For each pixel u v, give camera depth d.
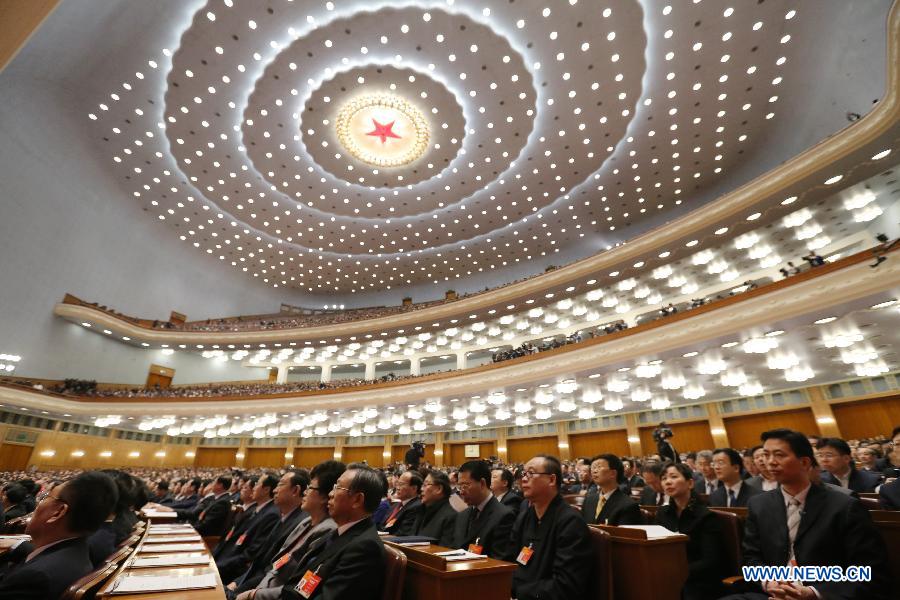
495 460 10.76
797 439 2.36
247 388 22.23
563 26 13.18
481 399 16.55
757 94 14.73
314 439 22.45
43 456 17.58
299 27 13.54
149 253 22.98
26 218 17.39
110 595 1.77
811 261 11.11
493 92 15.41
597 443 17.20
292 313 28.56
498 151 17.78
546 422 18.28
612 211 20.69
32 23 3.22
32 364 17.98
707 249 15.73
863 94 12.65
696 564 2.75
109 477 2.11
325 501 2.79
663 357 11.88
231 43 13.93
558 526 2.63
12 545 2.82
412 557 2.12
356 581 1.91
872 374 11.88
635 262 16.64
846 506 2.17
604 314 19.48
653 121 15.90
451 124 16.77
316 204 20.97
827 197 13.05
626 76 14.42
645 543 2.43
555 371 13.58
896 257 8.09
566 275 18.06
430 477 3.67
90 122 17.02
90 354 20.66
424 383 16.77
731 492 3.99
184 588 1.88
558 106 15.67
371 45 14.05
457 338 22.94
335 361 25.11
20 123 16.25
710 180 18.56
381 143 17.72
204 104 15.84
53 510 1.94
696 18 12.65
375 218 21.98
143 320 22.52
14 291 17.25
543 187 19.45
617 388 13.28
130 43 13.96
